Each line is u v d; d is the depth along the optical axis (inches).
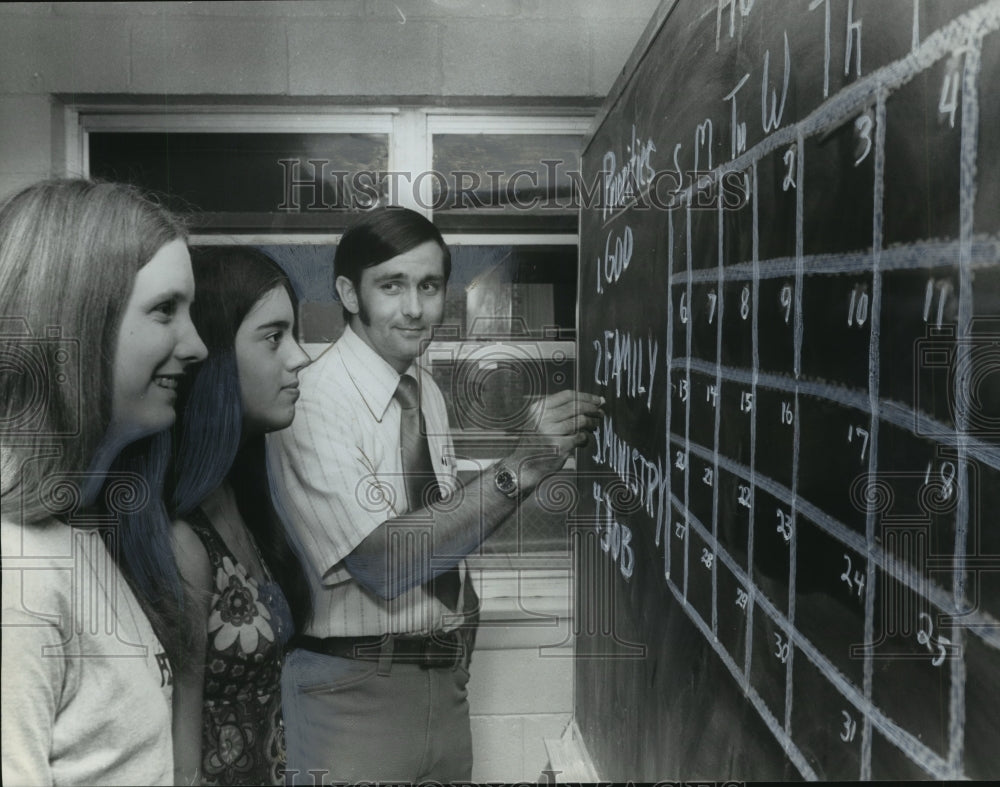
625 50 46.0
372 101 47.2
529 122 47.1
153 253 47.8
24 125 47.1
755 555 29.6
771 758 28.9
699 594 35.1
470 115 47.0
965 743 19.2
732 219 31.0
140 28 46.8
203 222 47.8
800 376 25.9
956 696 19.5
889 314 21.1
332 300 48.3
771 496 28.2
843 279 23.2
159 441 48.6
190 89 47.1
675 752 38.2
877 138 21.4
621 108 43.6
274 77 47.0
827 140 24.0
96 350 47.8
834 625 24.3
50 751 48.0
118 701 48.4
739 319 30.5
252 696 50.1
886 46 21.0
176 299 48.0
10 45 46.8
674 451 37.4
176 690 49.4
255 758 50.4
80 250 47.4
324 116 47.4
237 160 47.6
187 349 48.3
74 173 47.4
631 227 42.0
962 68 18.2
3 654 47.1
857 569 23.0
